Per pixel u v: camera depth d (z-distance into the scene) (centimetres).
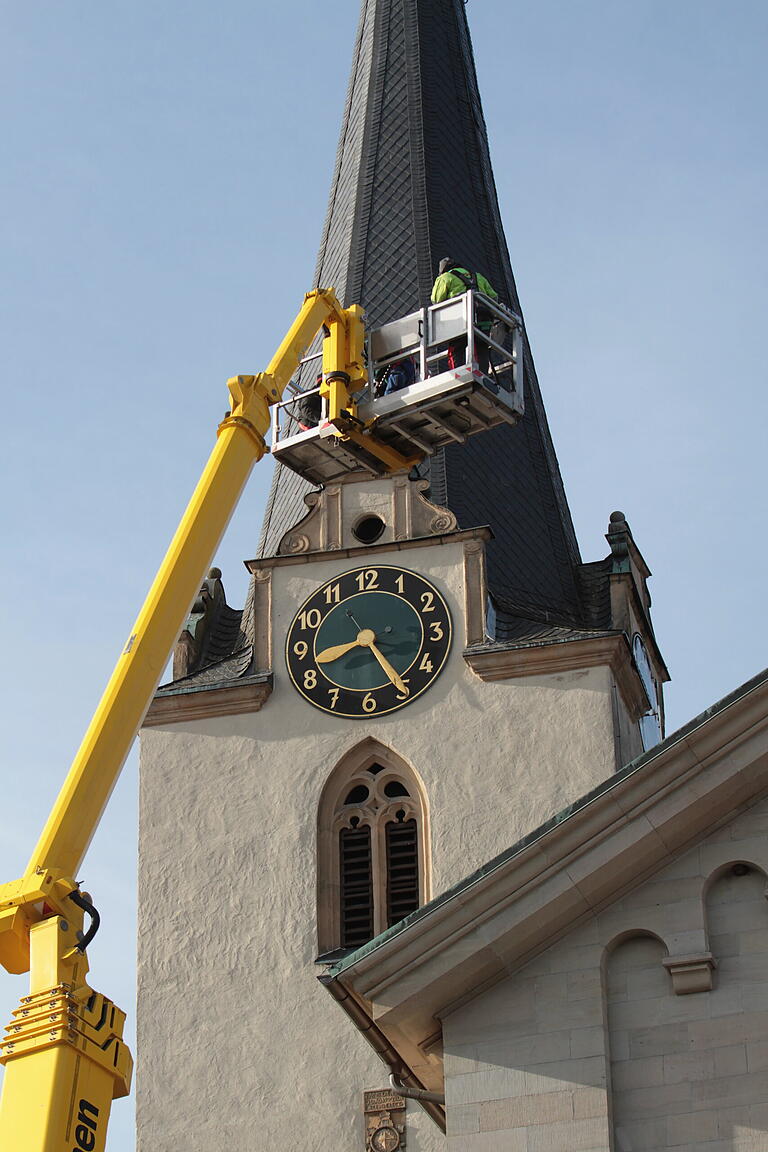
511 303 8444
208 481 4938
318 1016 6725
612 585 7512
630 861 3869
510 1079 3800
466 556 7300
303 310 5650
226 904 6931
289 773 7075
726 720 3891
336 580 7338
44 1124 3781
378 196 8475
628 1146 3738
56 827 4156
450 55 8919
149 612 4553
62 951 3934
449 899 3888
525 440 8106
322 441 5728
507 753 6938
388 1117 6531
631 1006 3828
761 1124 3709
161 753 7194
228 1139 6619
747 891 3869
